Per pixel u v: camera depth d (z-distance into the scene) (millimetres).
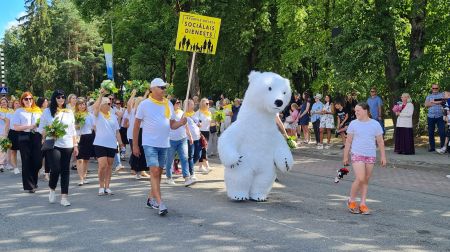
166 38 35812
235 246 5574
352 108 15758
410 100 13930
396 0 14852
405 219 6938
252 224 6574
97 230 6297
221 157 7887
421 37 16203
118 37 36375
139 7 26594
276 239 5863
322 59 18969
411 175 10883
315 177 10797
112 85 8812
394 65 16219
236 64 27750
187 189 9234
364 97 18172
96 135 8695
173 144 9562
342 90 16016
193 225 6520
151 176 7121
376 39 15000
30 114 9125
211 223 6621
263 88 7766
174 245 5621
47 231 6273
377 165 12375
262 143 7941
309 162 13258
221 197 8461
